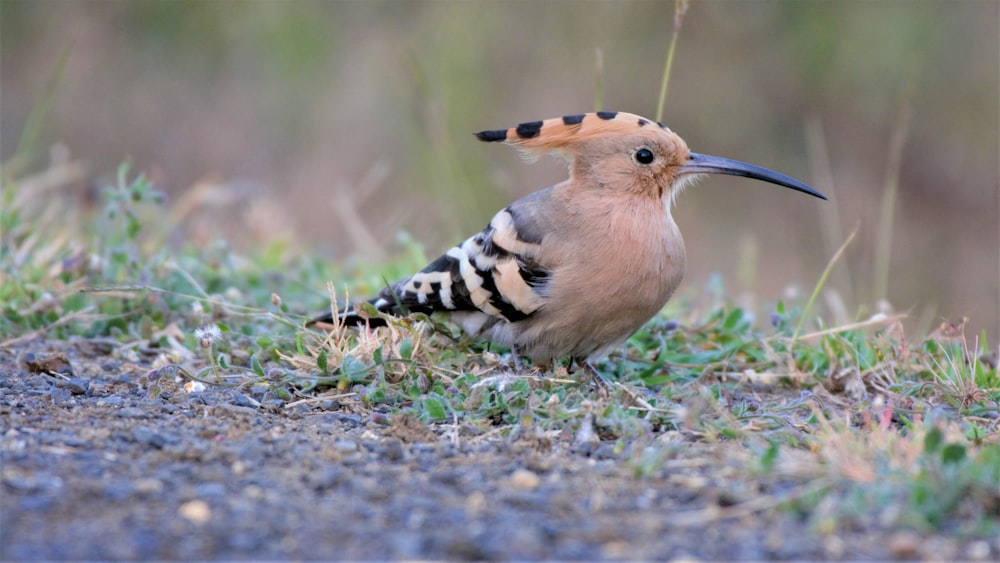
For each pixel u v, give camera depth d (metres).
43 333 10.82
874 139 24.30
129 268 11.76
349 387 9.05
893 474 6.54
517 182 22.78
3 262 11.61
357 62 24.23
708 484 6.81
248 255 14.16
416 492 6.73
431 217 20.38
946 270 23.80
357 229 15.41
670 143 9.77
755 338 10.62
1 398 8.54
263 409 8.59
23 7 25.20
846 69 24.34
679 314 12.01
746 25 24.50
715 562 5.81
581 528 6.19
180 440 7.56
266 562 5.75
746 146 24.41
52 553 5.77
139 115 25.02
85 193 15.14
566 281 9.30
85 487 6.60
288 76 24.31
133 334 10.75
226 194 15.98
